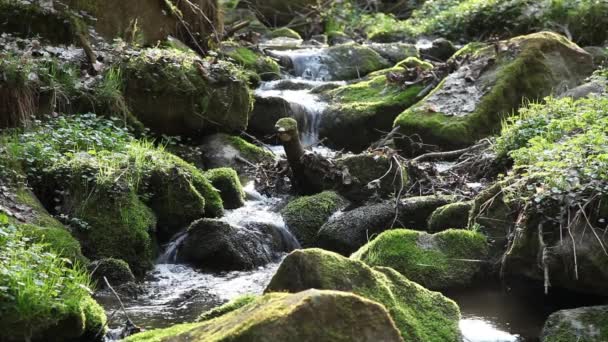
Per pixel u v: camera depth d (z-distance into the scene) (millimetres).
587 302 4203
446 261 4418
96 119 5730
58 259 3879
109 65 6250
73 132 5391
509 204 4551
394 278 3684
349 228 5141
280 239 5234
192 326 3240
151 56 6371
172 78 6281
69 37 6516
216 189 5516
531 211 4328
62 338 3482
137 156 5207
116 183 4926
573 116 5543
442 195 5309
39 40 6391
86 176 4922
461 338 3574
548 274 4160
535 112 5895
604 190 4164
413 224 5145
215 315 3506
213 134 6477
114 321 3994
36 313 3396
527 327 4004
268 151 6496
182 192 5199
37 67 5762
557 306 4266
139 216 4906
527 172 4711
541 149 4848
